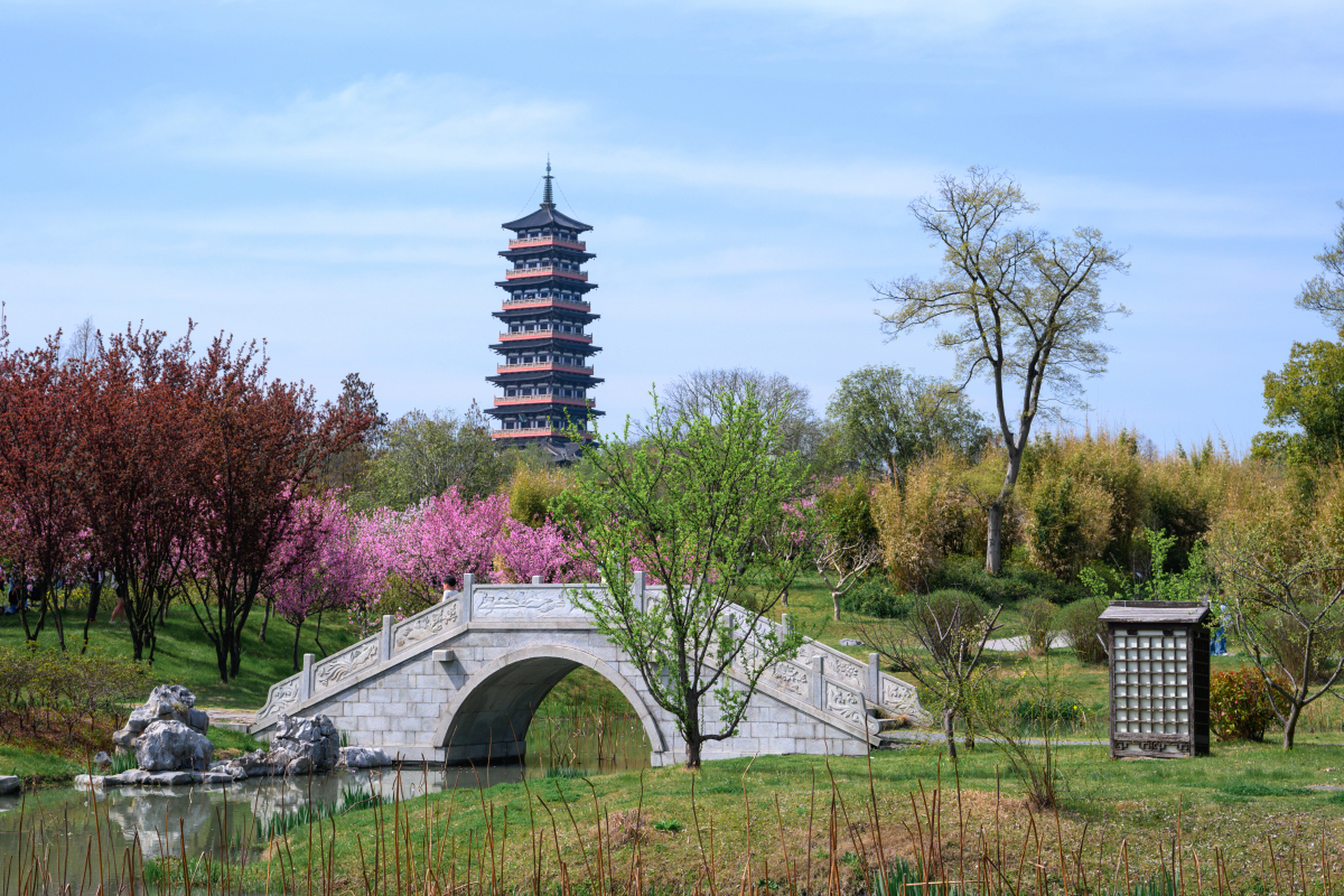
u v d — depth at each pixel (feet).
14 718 75.61
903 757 63.16
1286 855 37.04
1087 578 112.98
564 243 417.69
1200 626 57.72
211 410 110.11
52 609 121.08
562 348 423.64
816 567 142.10
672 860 42.50
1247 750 57.67
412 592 144.46
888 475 215.72
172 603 132.98
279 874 45.60
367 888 31.27
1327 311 164.35
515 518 182.09
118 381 116.78
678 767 61.98
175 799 68.18
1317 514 122.01
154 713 76.89
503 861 32.17
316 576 128.36
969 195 159.22
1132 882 36.09
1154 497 160.35
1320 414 158.81
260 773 79.77
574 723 112.57
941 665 55.47
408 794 70.49
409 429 217.15
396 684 92.79
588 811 49.67
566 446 399.24
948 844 40.01
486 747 96.02
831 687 80.23
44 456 102.12
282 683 95.55
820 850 41.45
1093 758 56.44
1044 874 31.17
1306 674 56.75
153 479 105.50
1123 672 57.47
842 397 223.10
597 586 88.02
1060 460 164.76
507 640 90.17
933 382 222.28
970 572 146.92
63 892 30.04
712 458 59.72
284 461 115.85
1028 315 159.84
